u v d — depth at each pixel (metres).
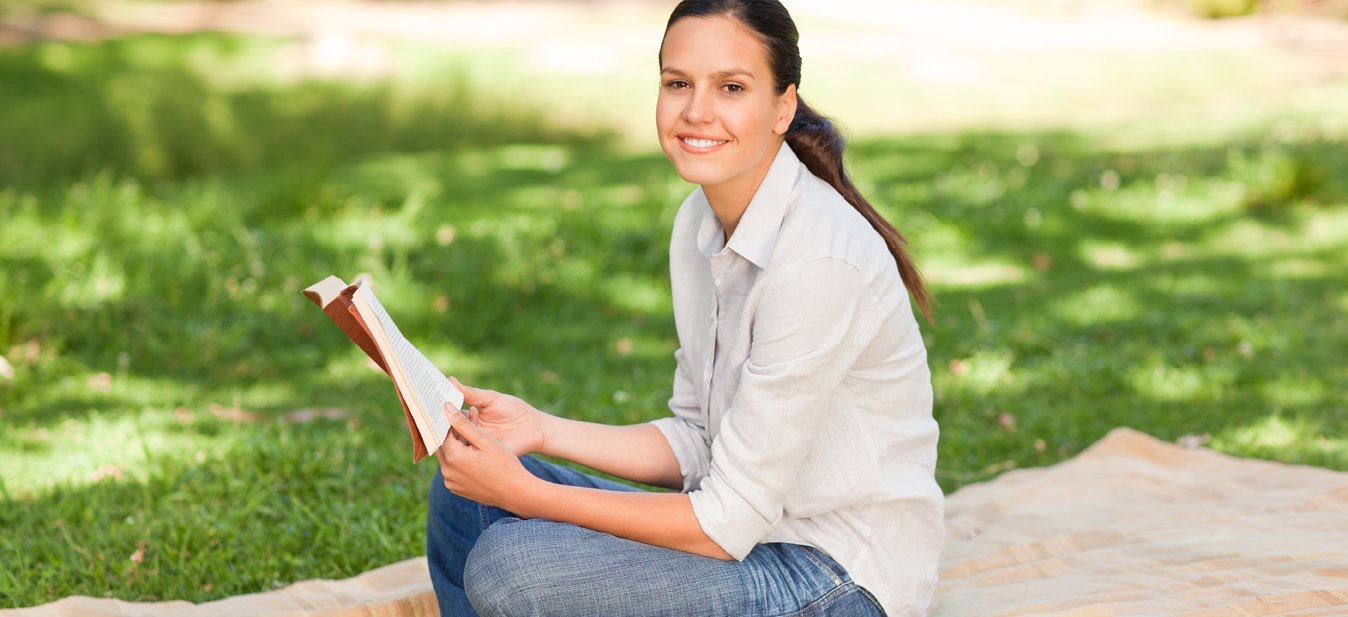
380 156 13.69
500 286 7.54
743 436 2.74
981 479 5.02
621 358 6.75
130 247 7.59
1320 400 5.77
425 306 7.14
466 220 8.93
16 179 12.09
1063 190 9.59
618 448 3.25
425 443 2.65
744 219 2.82
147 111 14.82
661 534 2.79
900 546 2.93
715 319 2.96
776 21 2.74
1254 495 4.38
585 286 7.69
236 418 5.59
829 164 2.93
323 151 9.87
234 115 14.79
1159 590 3.47
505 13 27.91
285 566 4.14
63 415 5.75
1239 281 7.74
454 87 16.75
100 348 6.64
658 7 28.83
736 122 2.72
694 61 2.73
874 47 22.31
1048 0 27.97
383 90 16.38
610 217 8.79
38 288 6.95
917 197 9.38
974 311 7.04
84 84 17.28
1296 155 9.84
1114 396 5.93
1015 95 17.89
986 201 9.33
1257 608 3.24
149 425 5.56
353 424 5.45
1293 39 21.84
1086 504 4.42
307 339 6.94
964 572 3.85
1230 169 10.00
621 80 18.83
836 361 2.74
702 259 3.09
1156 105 16.94
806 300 2.71
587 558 2.76
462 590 3.15
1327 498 4.22
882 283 2.79
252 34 23.16
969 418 5.64
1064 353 6.40
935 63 20.03
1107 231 8.90
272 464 4.74
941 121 16.17
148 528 4.22
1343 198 9.44
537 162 12.54
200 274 7.35
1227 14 25.52
